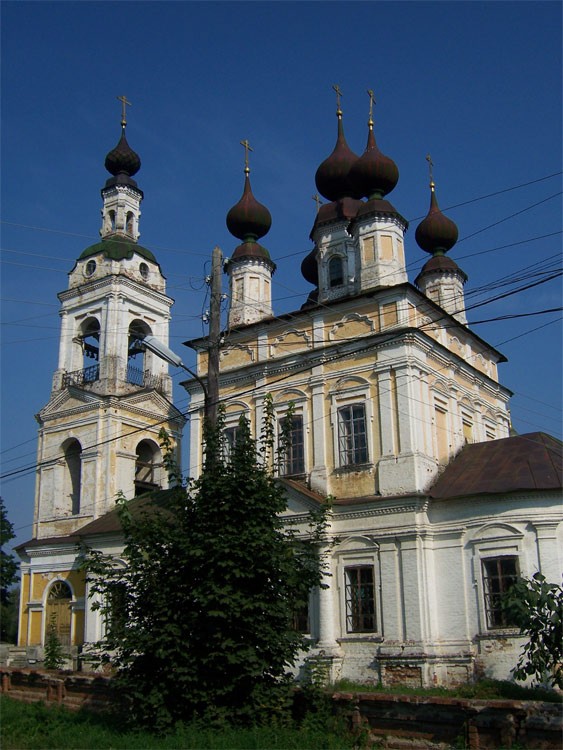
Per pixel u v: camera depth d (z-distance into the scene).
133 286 45.75
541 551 25.91
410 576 27.48
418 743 16.33
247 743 15.55
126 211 48.44
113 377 43.41
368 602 28.41
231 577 17.00
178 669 16.59
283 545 17.81
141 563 17.92
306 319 32.88
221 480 17.89
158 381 45.97
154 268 47.75
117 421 42.88
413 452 28.72
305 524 29.45
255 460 18.59
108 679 22.28
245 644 16.78
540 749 14.73
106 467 41.72
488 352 38.25
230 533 17.39
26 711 21.88
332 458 30.67
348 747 16.44
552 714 14.77
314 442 31.28
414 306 31.28
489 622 26.36
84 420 43.09
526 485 26.50
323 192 39.69
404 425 29.17
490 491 26.98
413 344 30.03
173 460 19.20
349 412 30.84
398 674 26.77
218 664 16.69
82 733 18.36
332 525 29.55
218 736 15.90
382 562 28.27
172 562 17.67
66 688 23.64
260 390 33.34
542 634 18.34
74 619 38.47
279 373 33.06
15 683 25.95
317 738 16.36
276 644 17.12
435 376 31.64
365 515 28.94
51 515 42.69
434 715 16.25
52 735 18.59
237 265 38.41
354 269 36.97
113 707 20.47
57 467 43.53
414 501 27.94
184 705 17.00
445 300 41.06
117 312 44.75
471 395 35.19
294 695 18.06
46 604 40.38
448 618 27.20
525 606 18.36
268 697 16.98
